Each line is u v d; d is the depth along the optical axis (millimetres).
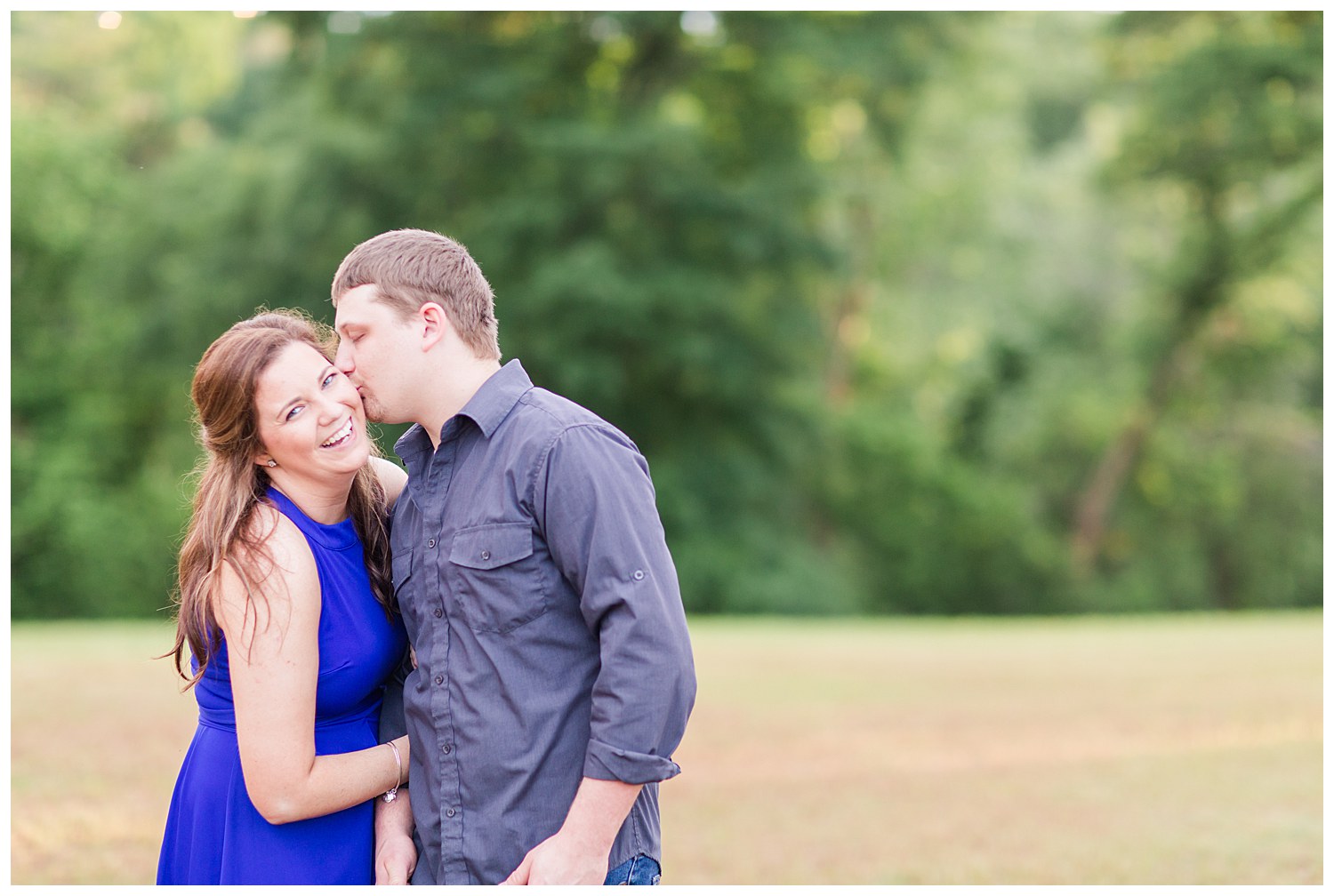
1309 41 17578
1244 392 20969
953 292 21312
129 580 16641
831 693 6945
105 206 17594
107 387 17453
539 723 1817
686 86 17016
